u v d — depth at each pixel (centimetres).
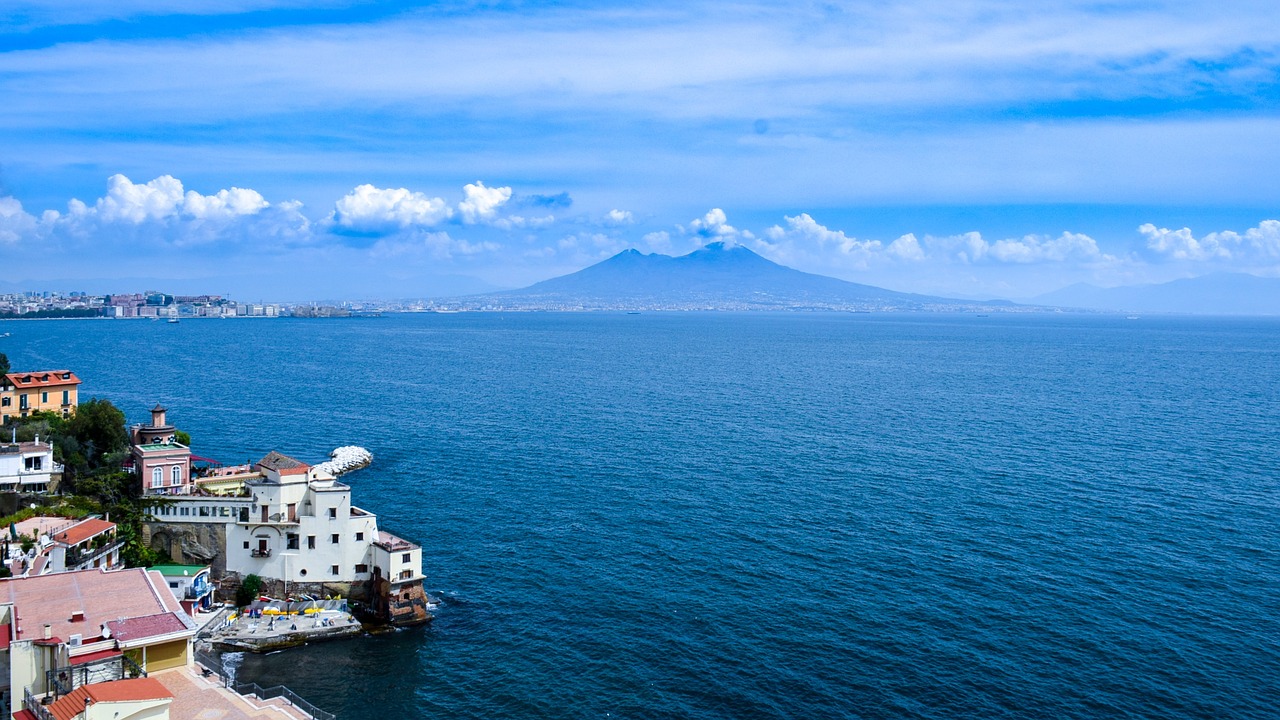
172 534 10406
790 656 8381
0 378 15525
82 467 12938
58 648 6606
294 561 10038
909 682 7881
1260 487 14300
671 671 8144
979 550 11162
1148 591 9806
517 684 7975
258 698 7206
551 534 11900
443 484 14550
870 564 10694
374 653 8650
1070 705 7494
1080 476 15088
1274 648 8462
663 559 10919
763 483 14600
